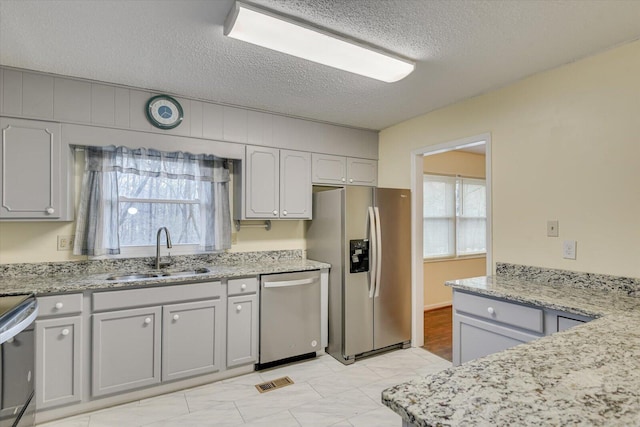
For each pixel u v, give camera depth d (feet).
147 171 9.09
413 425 2.28
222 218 10.03
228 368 8.61
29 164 7.33
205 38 6.14
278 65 7.19
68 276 7.98
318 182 11.14
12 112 7.20
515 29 5.84
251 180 9.93
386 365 9.51
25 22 5.61
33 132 7.38
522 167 7.87
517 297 6.04
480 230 16.92
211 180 9.91
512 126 8.10
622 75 6.30
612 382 2.60
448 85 8.23
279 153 10.41
